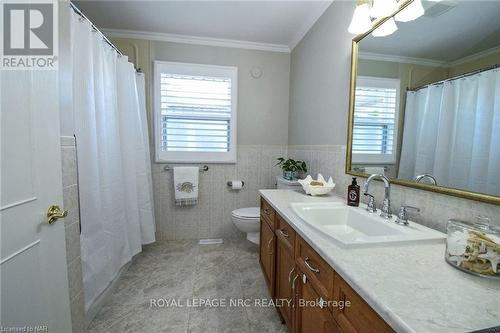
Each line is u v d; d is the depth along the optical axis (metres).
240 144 2.83
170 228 2.76
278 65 2.84
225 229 2.86
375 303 0.56
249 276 2.03
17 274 0.80
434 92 1.03
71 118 1.18
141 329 1.44
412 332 0.45
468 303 0.55
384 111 1.32
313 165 2.21
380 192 1.36
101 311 1.58
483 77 0.84
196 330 1.43
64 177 1.12
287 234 1.31
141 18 2.24
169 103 2.62
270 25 2.34
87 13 2.15
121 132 2.00
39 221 0.90
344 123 1.71
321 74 2.04
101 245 1.58
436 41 1.01
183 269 2.13
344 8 1.70
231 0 1.95
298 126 2.58
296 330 1.16
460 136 0.91
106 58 1.74
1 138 0.74
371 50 1.42
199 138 2.72
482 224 0.73
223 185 2.82
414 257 0.78
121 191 1.88
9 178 0.77
